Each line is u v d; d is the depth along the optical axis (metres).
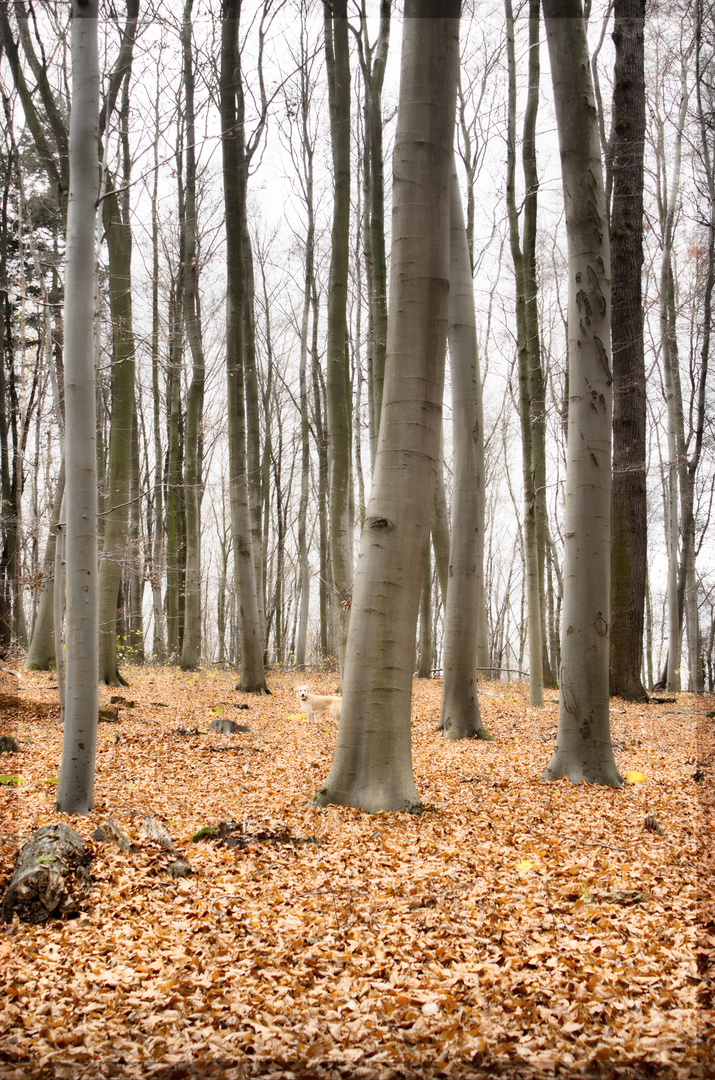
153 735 10.45
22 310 12.51
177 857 5.41
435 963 3.90
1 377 17.66
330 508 13.19
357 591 7.07
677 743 10.45
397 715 6.93
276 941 4.18
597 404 8.51
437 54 6.91
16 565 12.12
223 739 10.50
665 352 20.05
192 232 18.56
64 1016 3.49
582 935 4.12
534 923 4.30
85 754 6.46
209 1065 3.12
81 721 6.45
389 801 6.75
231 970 3.87
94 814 6.35
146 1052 3.23
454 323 11.63
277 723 12.41
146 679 17.30
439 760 9.37
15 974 3.83
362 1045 3.25
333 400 13.12
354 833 6.02
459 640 11.57
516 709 14.49
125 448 14.66
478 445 11.67
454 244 11.64
